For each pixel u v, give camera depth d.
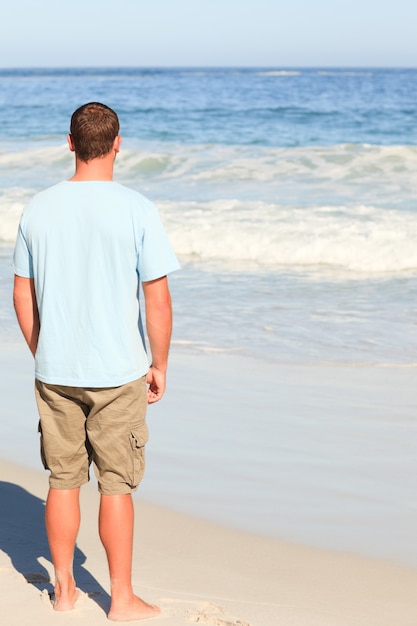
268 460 5.05
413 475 4.81
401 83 84.56
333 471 4.88
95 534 3.97
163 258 2.96
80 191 2.94
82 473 3.10
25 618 2.99
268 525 4.13
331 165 18.19
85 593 3.25
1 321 8.66
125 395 2.96
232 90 66.12
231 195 15.81
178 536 3.99
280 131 28.95
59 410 3.00
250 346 7.70
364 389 6.50
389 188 15.98
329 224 12.84
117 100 49.91
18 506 4.31
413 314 8.73
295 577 3.54
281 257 11.62
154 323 3.01
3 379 6.75
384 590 3.43
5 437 5.46
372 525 4.14
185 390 6.48
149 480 4.74
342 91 61.19
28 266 3.03
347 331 8.14
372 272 10.90
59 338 2.94
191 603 3.20
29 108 42.50
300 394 6.37
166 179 17.70
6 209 14.69
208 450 5.21
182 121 32.38
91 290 2.92
